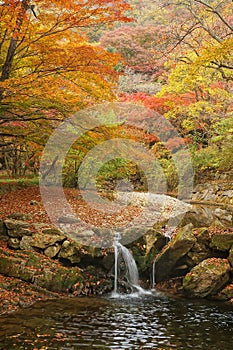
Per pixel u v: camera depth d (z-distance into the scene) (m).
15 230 9.22
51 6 7.29
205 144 18.84
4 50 8.84
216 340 6.07
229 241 9.69
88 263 9.26
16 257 8.42
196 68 11.37
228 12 13.82
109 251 9.40
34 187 15.82
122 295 8.76
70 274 8.57
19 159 19.50
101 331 6.25
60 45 8.38
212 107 15.93
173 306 7.93
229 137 13.52
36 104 8.62
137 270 9.85
